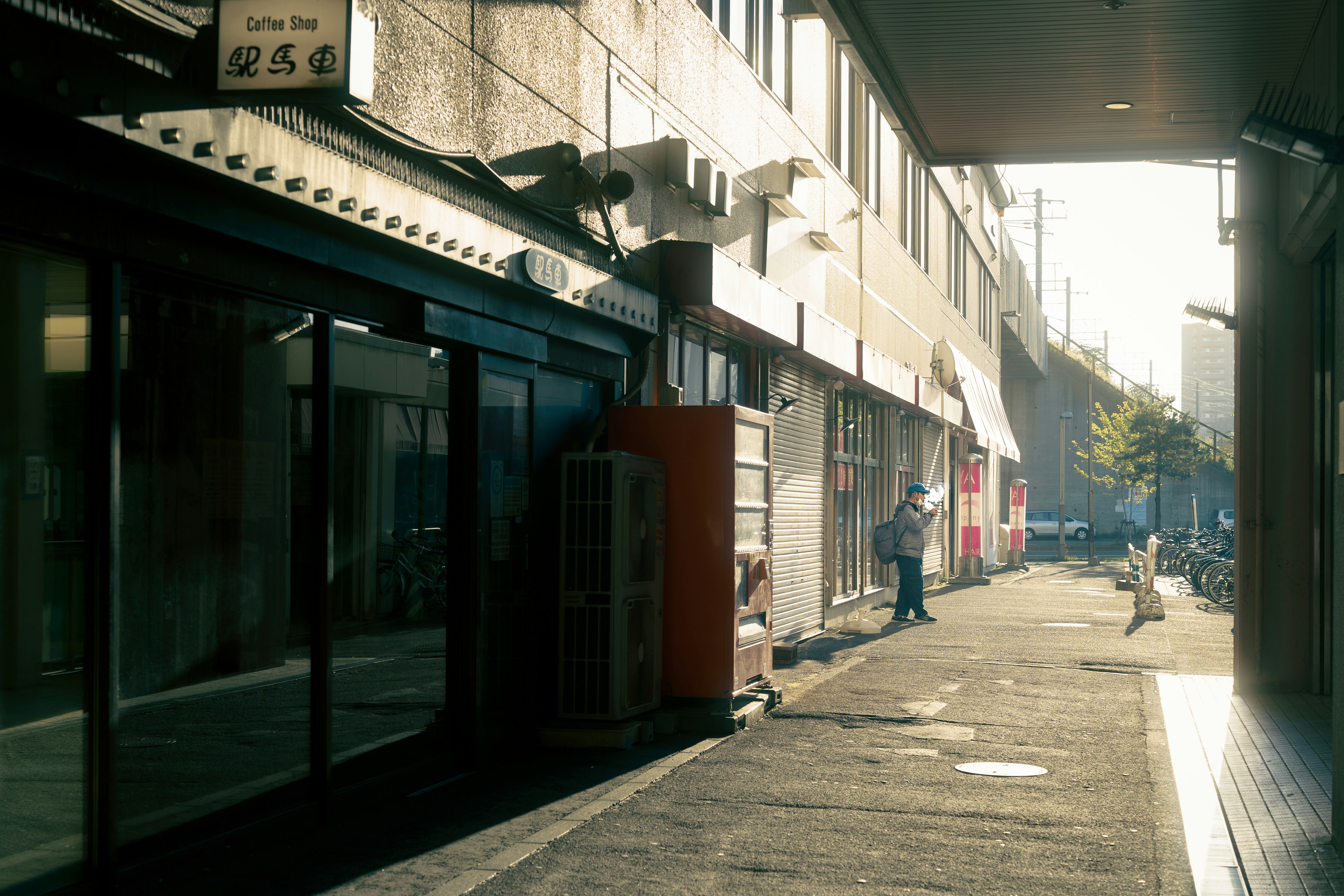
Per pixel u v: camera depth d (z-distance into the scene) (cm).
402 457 685
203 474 536
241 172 493
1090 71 983
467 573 743
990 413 3350
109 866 467
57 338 453
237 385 554
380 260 627
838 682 1151
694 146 1109
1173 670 1252
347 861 546
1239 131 1114
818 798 674
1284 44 913
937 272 2694
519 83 773
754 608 958
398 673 682
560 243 832
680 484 910
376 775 662
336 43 458
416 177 646
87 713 465
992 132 1153
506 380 787
